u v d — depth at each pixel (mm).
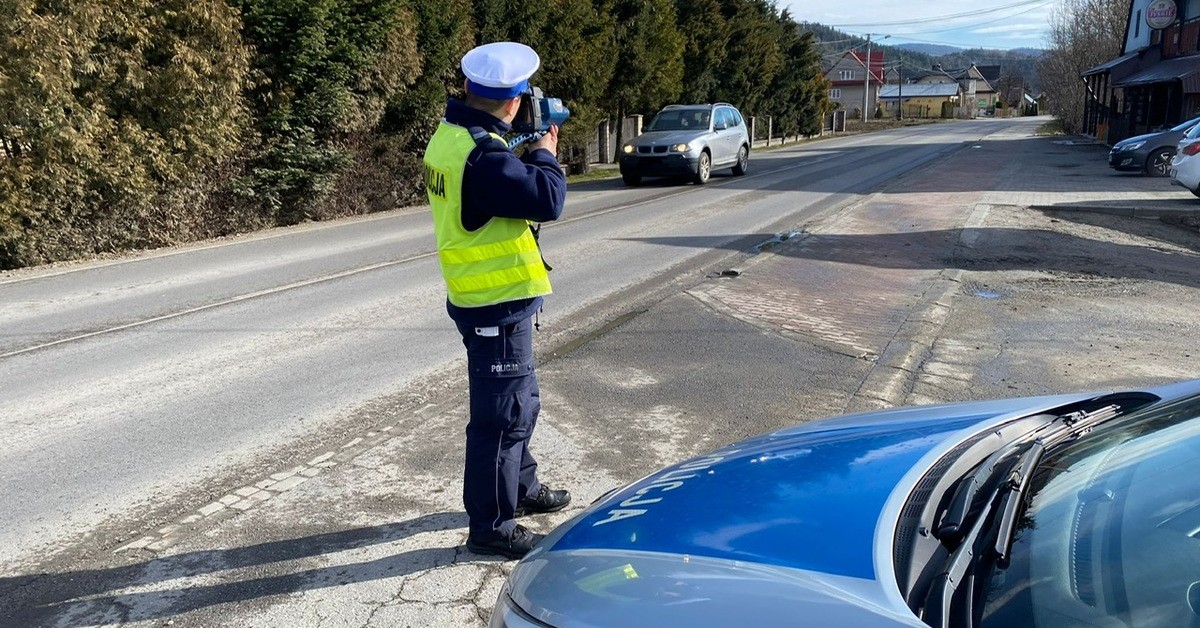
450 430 4938
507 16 20766
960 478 2088
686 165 19516
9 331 7344
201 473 4391
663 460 4520
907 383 5801
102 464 4516
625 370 6078
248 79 13406
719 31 33781
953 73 148000
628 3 27031
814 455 2373
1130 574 1620
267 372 6090
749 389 5648
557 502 3896
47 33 10391
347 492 4148
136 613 3164
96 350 6715
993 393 5602
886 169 23500
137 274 10039
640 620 1694
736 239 11688
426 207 17531
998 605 1614
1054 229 12406
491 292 3213
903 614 1563
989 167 23375
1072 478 1957
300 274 9781
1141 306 7977
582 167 25453
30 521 3893
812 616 1591
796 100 46281
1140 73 31109
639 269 9734
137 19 11734
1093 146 33219
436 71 17500
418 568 3443
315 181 14922
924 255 10406
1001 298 8289
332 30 14680
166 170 12297
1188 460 1879
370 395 5562
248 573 3426
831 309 7781
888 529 1842
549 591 1925
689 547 1934
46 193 10891
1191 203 14805
